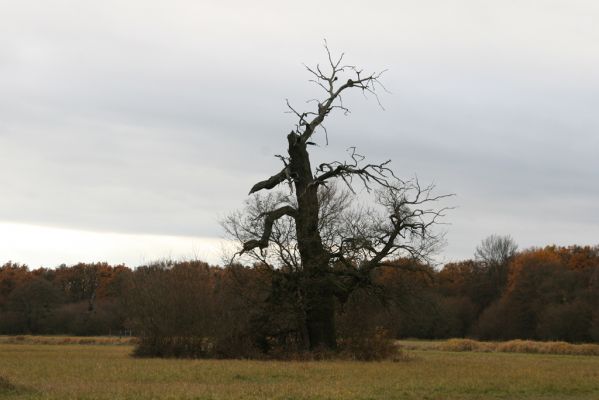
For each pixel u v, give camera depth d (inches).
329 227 1652.3
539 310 3676.2
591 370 1357.0
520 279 3853.3
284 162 1681.8
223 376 1079.6
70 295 5561.0
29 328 4692.4
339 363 1430.9
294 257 1644.9
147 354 1694.1
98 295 5374.0
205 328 1680.6
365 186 1679.4
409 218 1630.2
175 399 775.1
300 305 1625.2
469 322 4065.0
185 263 1791.3
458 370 1266.0
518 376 1153.4
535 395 922.1
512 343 2568.9
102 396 788.6
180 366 1286.9
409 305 1694.1
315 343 1644.9
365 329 1678.2
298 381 1015.0
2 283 5029.5
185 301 1694.1
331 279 1599.4
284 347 1651.1
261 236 1654.8
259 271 1665.8
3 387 834.2
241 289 1670.8
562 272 3779.5
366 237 1630.2
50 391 836.0
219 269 1776.6
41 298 4729.3
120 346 2733.8
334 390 871.1
